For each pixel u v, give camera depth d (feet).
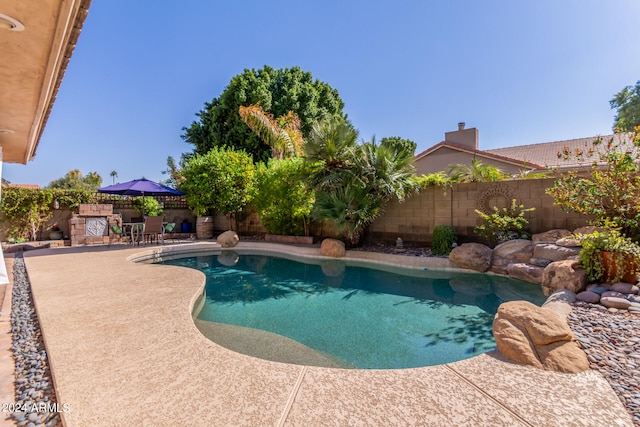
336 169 30.07
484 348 11.44
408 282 21.04
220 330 13.62
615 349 8.88
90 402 6.67
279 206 38.01
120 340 9.81
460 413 6.30
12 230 37.83
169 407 6.52
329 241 30.30
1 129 19.97
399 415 6.26
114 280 17.95
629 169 17.06
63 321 11.43
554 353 8.30
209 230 46.60
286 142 46.26
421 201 30.19
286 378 7.67
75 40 11.11
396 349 11.55
